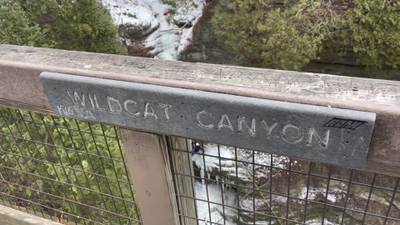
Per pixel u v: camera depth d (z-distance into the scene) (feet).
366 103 2.36
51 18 21.45
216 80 2.74
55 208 5.41
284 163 3.77
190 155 3.70
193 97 2.68
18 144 5.21
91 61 3.17
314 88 2.54
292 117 2.46
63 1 21.16
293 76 2.69
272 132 2.58
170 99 2.77
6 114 4.97
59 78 3.07
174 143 3.40
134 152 3.46
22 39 17.93
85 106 3.11
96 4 22.85
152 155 3.40
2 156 5.35
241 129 2.66
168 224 3.85
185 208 3.91
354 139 2.38
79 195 5.28
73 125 5.81
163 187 3.58
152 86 2.79
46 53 3.40
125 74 2.92
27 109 3.62
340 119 2.35
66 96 3.15
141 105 2.90
